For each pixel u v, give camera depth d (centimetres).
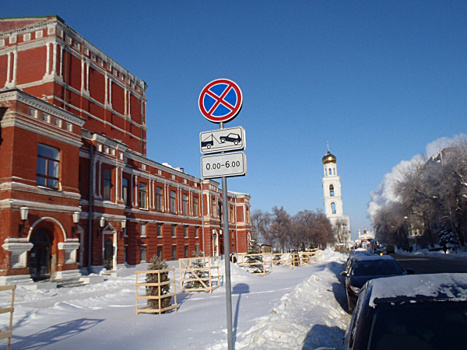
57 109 2094
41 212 1941
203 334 802
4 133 1859
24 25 2675
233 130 582
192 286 1681
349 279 1111
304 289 1279
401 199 5334
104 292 1745
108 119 3097
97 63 3030
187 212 4269
